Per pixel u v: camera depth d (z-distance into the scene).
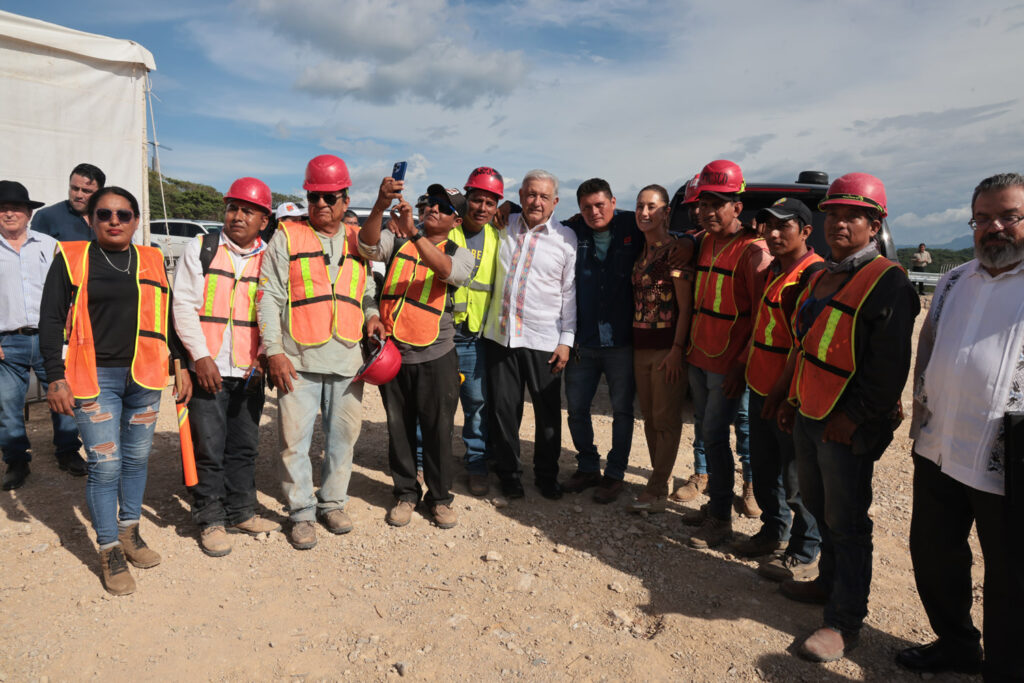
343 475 4.07
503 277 4.42
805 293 3.14
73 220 5.13
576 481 4.81
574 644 3.08
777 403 3.36
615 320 4.44
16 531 3.87
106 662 2.87
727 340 3.86
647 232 4.24
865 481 2.96
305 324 3.68
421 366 3.99
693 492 4.73
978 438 2.52
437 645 3.05
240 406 3.86
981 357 2.50
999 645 2.51
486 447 4.94
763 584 3.62
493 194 4.21
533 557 3.87
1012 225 2.39
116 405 3.38
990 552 2.53
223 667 2.87
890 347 2.68
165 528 3.97
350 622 3.22
